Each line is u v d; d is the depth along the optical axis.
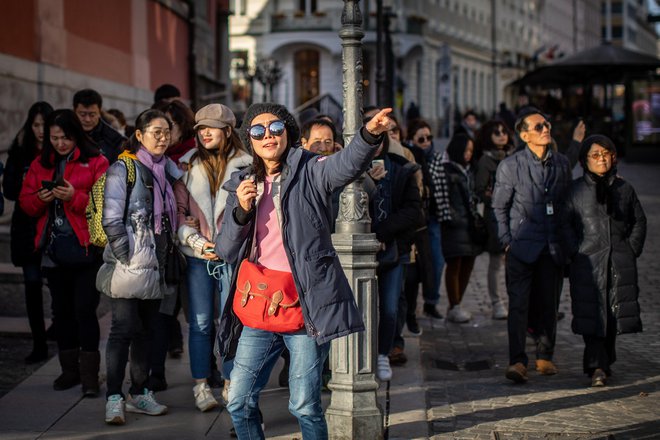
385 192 7.29
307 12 53.28
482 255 14.96
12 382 7.39
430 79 59.62
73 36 14.64
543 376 7.68
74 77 14.44
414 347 8.66
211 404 6.56
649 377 7.55
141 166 6.35
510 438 6.02
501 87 80.75
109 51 16.67
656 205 19.56
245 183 4.56
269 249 4.73
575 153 9.54
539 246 7.42
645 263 13.13
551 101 36.91
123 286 6.20
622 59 32.84
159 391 7.05
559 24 105.62
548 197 7.47
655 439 5.96
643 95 31.42
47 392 6.99
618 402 6.84
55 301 7.07
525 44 88.56
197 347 6.58
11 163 7.85
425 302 10.03
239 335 4.85
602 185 7.26
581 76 35.78
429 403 6.86
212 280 6.59
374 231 7.22
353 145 4.43
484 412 6.61
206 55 26.27
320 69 53.16
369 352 5.83
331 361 5.88
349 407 5.80
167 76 21.47
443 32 62.38
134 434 6.08
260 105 4.69
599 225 7.23
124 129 10.80
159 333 7.05
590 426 6.26
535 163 7.51
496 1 77.81
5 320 9.17
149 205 6.32
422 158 9.41
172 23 21.95
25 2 12.75
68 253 6.79
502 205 7.59
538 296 7.64
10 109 12.13
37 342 7.93
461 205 9.71
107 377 6.33
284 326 4.62
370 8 49.59
